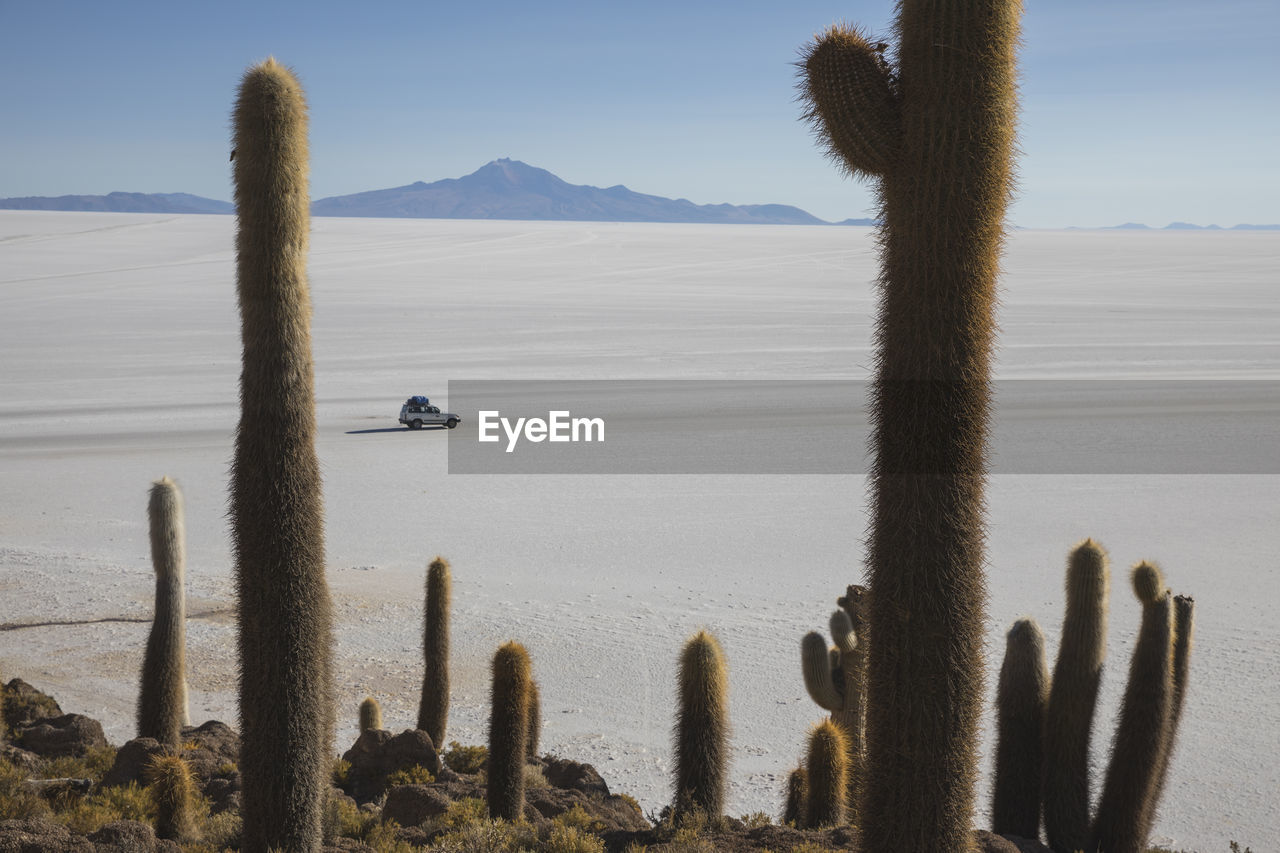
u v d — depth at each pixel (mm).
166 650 11617
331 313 97188
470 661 21141
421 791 10555
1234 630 22828
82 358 69312
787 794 11344
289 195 6559
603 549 29859
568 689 19781
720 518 33406
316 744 6953
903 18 5578
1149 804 10016
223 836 9062
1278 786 15695
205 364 67062
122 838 7926
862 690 10289
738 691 19625
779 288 129500
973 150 5355
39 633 22109
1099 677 9984
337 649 21516
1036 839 10250
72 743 12648
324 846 8203
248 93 6543
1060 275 153625
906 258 5504
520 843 8805
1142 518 33094
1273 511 34000
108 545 29188
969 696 5559
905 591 5551
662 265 167625
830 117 5648
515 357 71625
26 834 7516
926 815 5566
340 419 50562
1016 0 5496
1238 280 145875
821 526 32469
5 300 104250
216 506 33500
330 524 32344
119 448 42375
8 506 33250
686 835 8984
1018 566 27750
